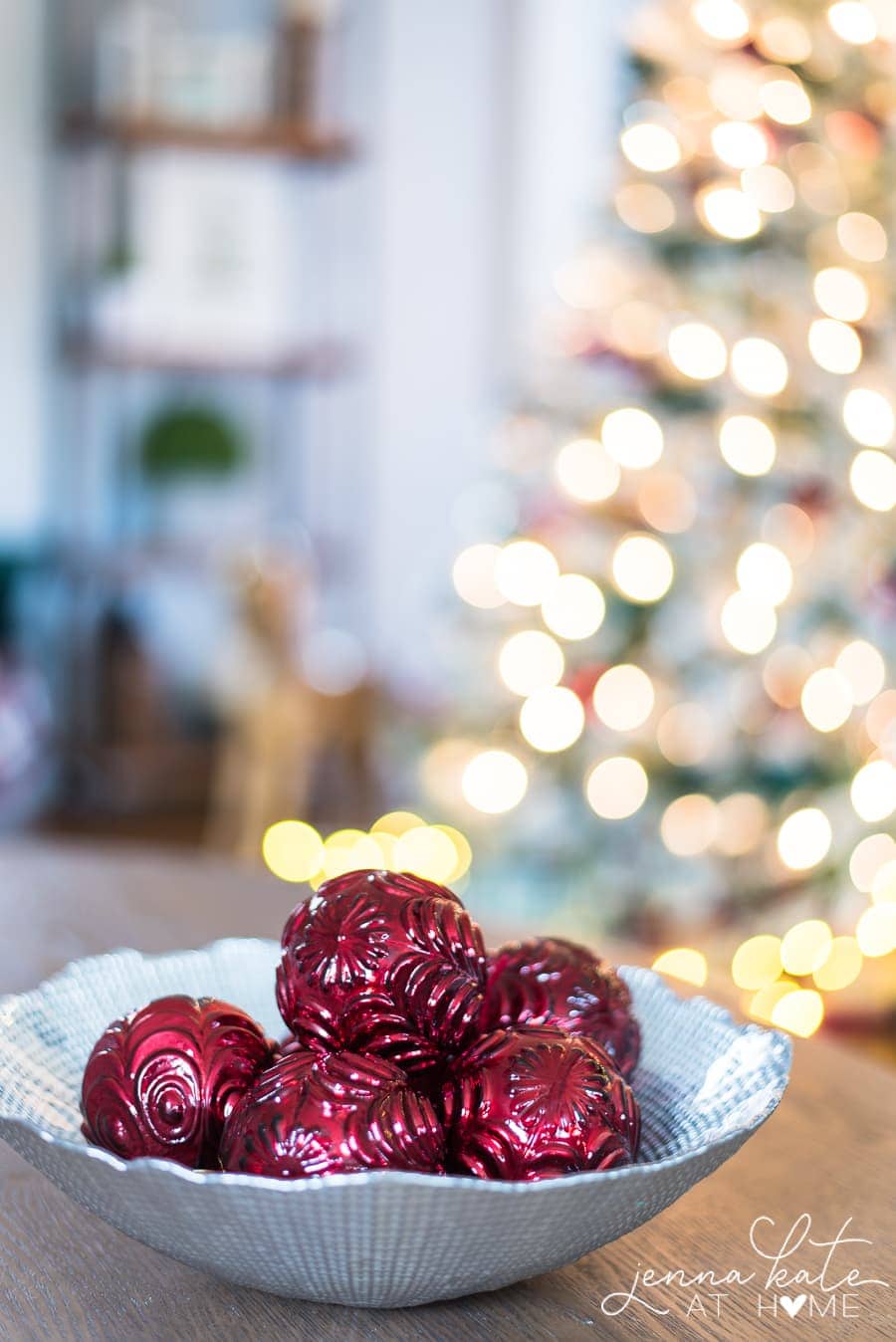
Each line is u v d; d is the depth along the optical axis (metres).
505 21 7.39
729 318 3.68
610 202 4.00
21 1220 1.29
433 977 1.20
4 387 6.87
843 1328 1.21
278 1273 1.15
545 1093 1.18
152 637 7.21
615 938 3.91
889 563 3.41
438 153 7.42
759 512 3.71
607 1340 1.19
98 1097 1.21
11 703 5.88
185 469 6.90
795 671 3.61
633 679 3.73
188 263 6.57
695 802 3.75
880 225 3.42
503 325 7.41
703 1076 1.32
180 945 1.73
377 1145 1.14
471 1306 1.22
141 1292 1.22
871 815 3.41
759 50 3.28
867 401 3.23
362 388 7.28
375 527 7.50
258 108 6.57
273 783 5.61
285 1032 1.43
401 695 5.93
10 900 1.83
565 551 3.95
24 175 6.77
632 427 3.68
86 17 6.75
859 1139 1.42
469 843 4.32
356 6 7.12
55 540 6.86
